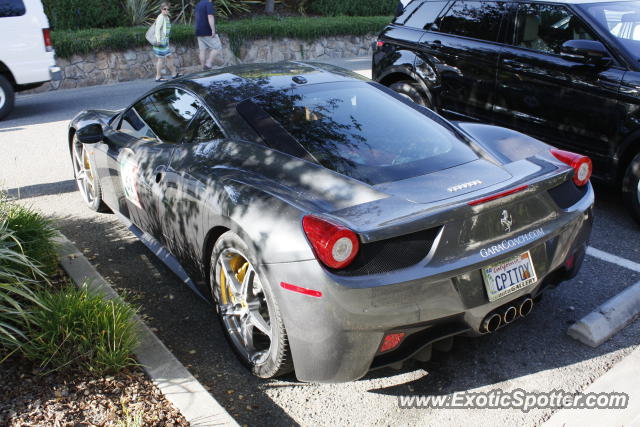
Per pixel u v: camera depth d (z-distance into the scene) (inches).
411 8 278.4
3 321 122.9
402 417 111.3
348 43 671.1
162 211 144.1
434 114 145.7
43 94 478.0
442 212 100.8
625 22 204.7
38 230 152.8
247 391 118.9
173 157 142.2
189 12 655.1
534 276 115.0
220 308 127.6
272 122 130.1
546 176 115.6
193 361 128.6
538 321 141.3
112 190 180.5
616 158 196.9
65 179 251.0
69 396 107.3
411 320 102.3
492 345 132.7
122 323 118.5
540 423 108.7
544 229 114.8
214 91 143.4
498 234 108.5
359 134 128.6
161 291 157.6
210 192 121.4
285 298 103.5
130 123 174.4
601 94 197.5
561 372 123.0
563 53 203.6
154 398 108.6
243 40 598.2
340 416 111.8
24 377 111.9
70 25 563.8
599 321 134.3
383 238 97.7
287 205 106.9
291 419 111.2
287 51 629.9
